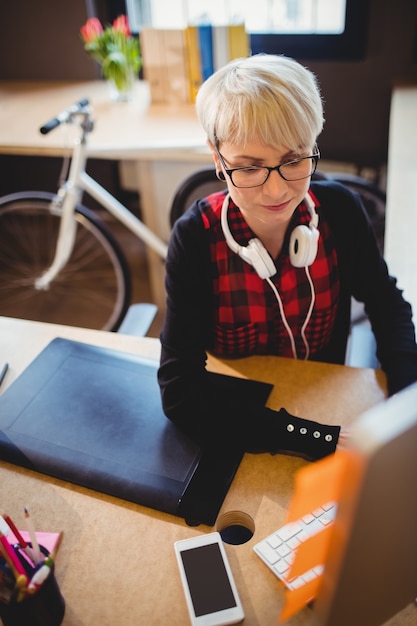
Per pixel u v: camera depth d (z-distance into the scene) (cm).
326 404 105
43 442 99
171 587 79
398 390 104
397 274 138
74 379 112
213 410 100
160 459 95
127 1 290
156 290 271
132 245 324
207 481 91
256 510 88
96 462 95
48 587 72
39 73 303
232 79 89
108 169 327
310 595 72
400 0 254
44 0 283
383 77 274
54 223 338
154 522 87
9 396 108
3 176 343
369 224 117
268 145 89
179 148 209
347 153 299
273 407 105
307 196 107
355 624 60
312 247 103
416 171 181
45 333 126
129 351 121
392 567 57
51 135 227
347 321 129
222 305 114
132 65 254
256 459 96
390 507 49
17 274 303
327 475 52
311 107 89
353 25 265
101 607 77
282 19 281
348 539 48
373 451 43
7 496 92
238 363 116
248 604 76
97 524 87
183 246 109
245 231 107
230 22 239
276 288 112
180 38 235
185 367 105
